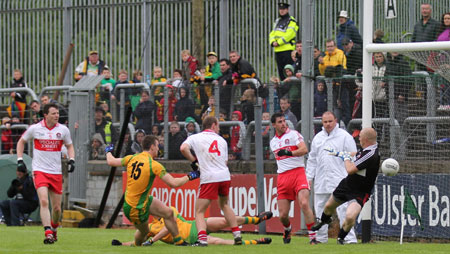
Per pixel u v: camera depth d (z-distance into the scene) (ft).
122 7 206.80
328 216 125.80
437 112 142.72
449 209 138.51
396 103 145.18
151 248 118.32
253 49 185.98
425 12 153.48
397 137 145.18
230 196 170.09
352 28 159.63
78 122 200.75
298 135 130.93
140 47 204.85
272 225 161.99
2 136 214.48
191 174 119.85
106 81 204.54
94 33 211.00
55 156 133.69
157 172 117.39
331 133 135.44
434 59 134.82
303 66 158.20
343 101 154.71
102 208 188.44
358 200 121.80
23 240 140.15
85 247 122.31
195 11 193.98
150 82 201.98
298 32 177.27
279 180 132.67
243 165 168.66
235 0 188.75
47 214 130.31
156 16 202.49
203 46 195.42
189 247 119.65
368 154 120.37
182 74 186.50
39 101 208.74
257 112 157.99
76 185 201.46
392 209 144.15
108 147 121.60
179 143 178.91
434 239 139.85
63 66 212.64
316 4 161.48
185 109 177.68
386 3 148.87
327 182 135.03
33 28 219.00
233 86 170.30
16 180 191.42
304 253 107.45
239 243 123.54
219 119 171.94
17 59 220.64
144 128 185.47
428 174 140.87
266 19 184.75
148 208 119.03
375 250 112.37
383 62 156.97
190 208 174.29
